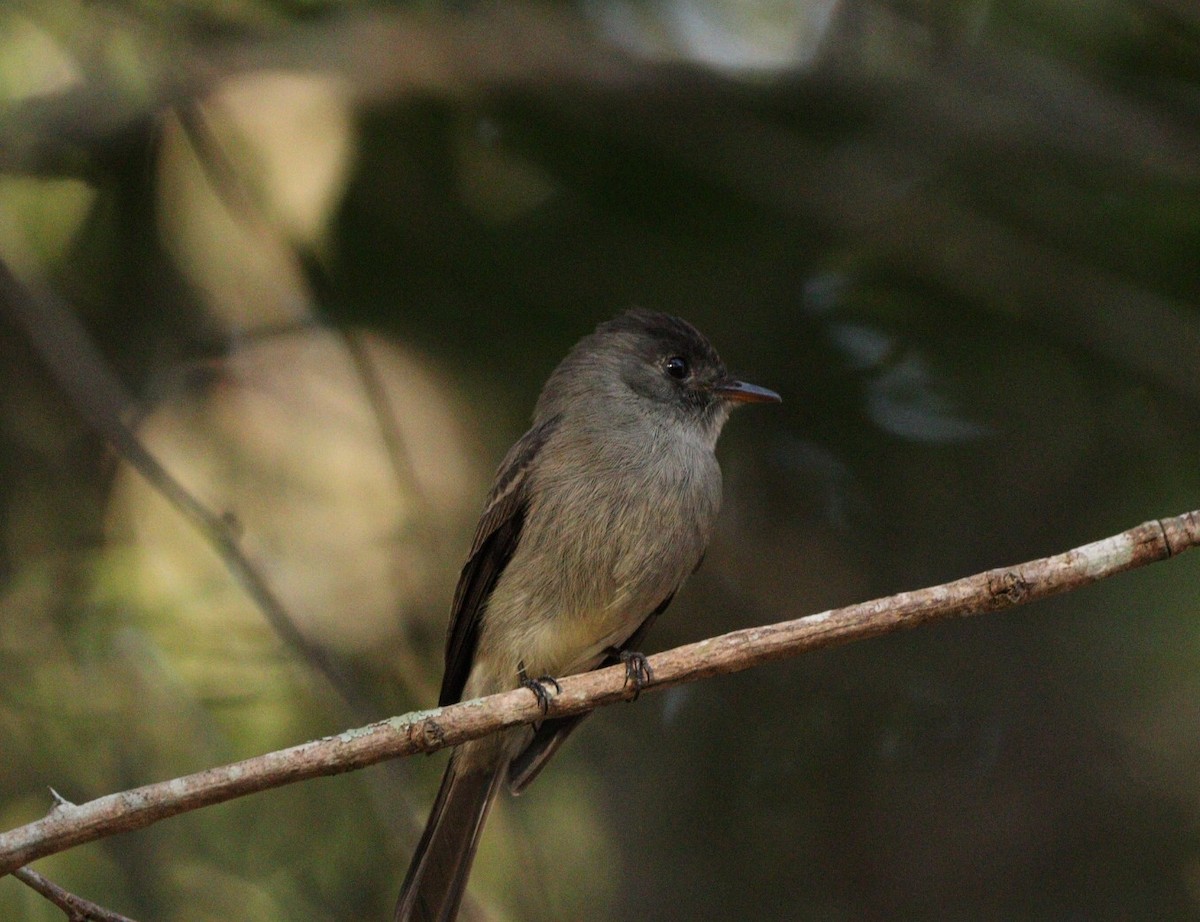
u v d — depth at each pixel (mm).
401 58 11953
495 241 11781
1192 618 11508
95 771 10203
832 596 11867
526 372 11750
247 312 11734
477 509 11594
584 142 12125
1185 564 11586
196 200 11641
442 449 11688
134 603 10656
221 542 9094
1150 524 6777
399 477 9727
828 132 12672
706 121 12258
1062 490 11734
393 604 11211
